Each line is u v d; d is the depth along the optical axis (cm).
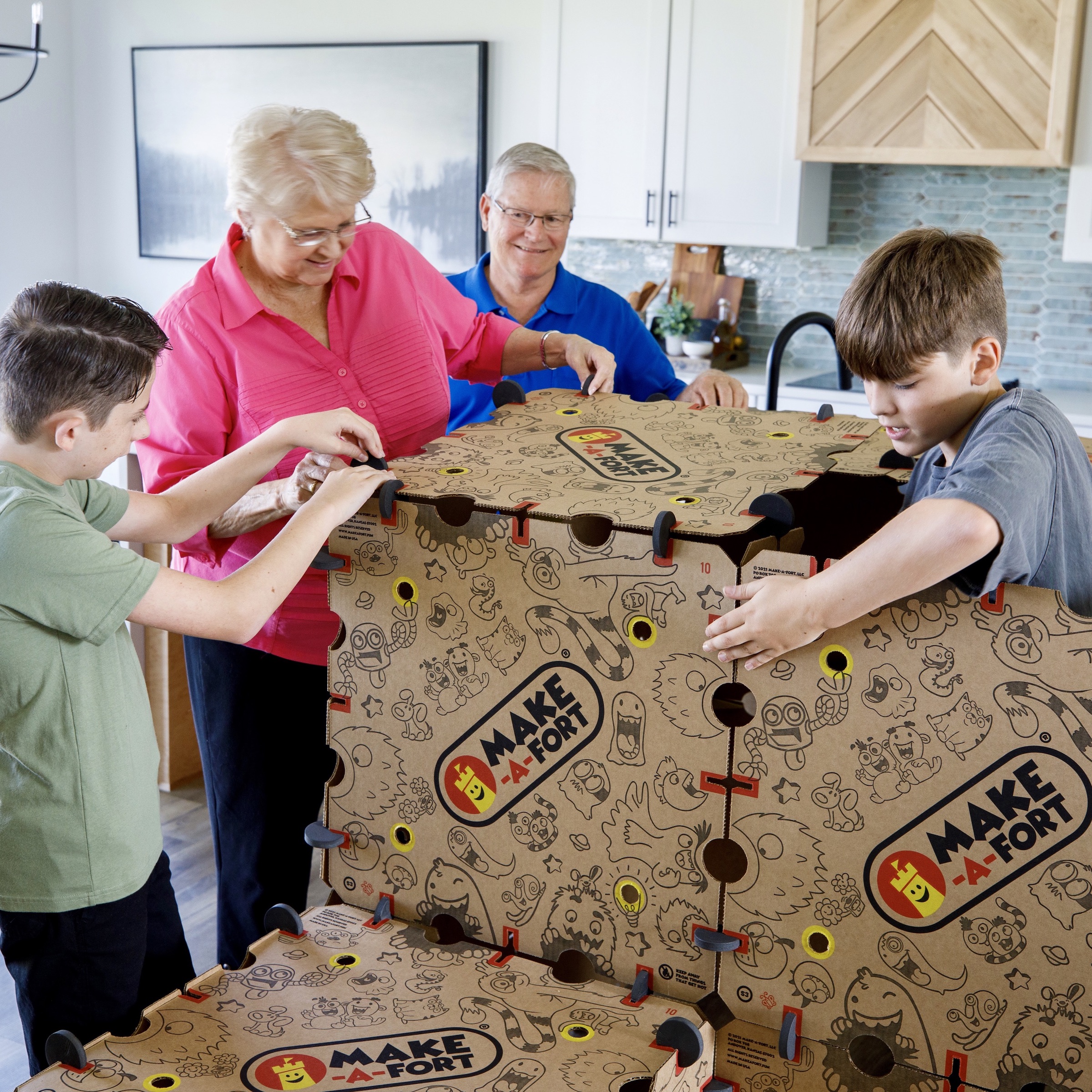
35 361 116
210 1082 97
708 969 108
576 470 125
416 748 119
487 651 113
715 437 141
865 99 348
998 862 95
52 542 115
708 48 376
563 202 207
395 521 115
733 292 418
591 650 107
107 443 123
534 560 108
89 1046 101
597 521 108
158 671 292
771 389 215
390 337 166
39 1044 136
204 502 139
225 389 158
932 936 99
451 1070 98
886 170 390
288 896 182
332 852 127
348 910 125
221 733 174
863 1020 103
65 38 522
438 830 120
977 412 107
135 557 116
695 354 402
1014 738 93
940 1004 100
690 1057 100
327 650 163
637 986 109
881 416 110
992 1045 98
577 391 168
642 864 109
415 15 451
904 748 97
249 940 183
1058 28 318
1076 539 102
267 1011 106
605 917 112
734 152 380
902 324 102
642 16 384
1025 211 374
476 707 115
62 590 114
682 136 387
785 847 103
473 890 119
